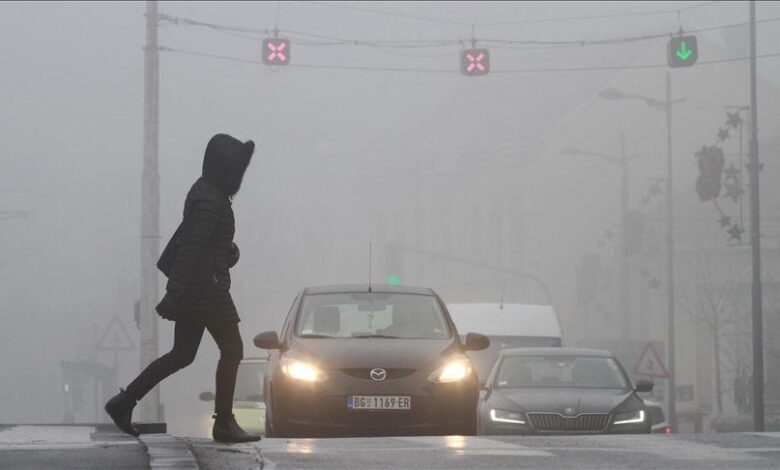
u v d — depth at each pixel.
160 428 29.89
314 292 45.47
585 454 26.72
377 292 45.25
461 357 42.00
